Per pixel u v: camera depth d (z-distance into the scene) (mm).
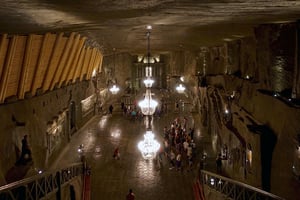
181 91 35969
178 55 40844
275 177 10375
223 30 14047
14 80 12336
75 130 24719
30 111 13852
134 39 20766
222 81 20359
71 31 13773
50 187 11055
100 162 19609
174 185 16875
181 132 22641
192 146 20219
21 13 6605
